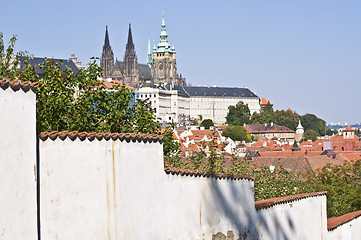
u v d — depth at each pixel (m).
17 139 16.62
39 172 18.05
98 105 28.27
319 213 41.44
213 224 27.83
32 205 17.08
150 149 23.23
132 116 30.75
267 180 53.69
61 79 27.80
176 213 25.02
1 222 16.09
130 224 21.58
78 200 19.23
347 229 46.34
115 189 20.80
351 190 66.75
